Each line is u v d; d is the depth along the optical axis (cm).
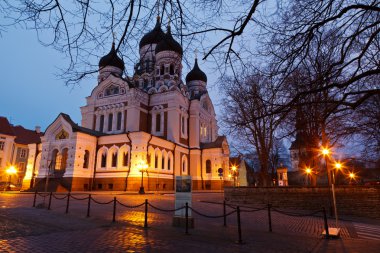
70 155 3550
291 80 720
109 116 4541
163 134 4478
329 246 942
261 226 1329
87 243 854
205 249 837
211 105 5859
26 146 5997
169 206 1922
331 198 1981
